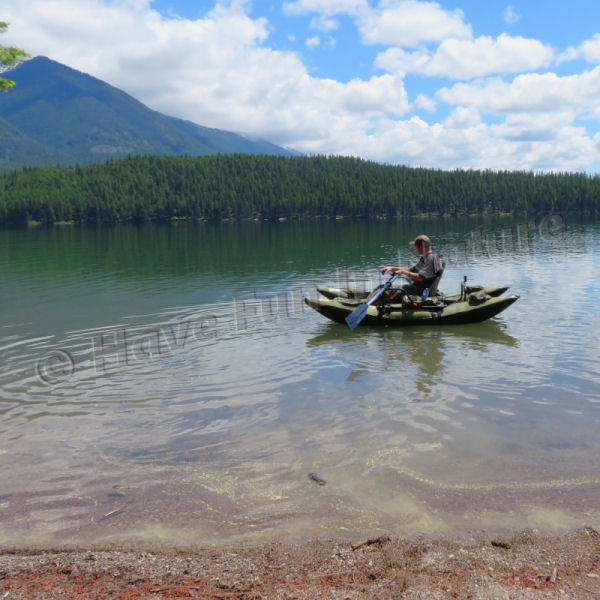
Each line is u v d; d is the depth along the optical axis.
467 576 2.73
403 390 6.09
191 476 4.13
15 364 7.53
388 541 3.12
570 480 3.85
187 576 2.81
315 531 3.28
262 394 6.10
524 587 2.62
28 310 11.88
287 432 4.97
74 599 2.58
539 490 3.72
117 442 4.84
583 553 2.94
